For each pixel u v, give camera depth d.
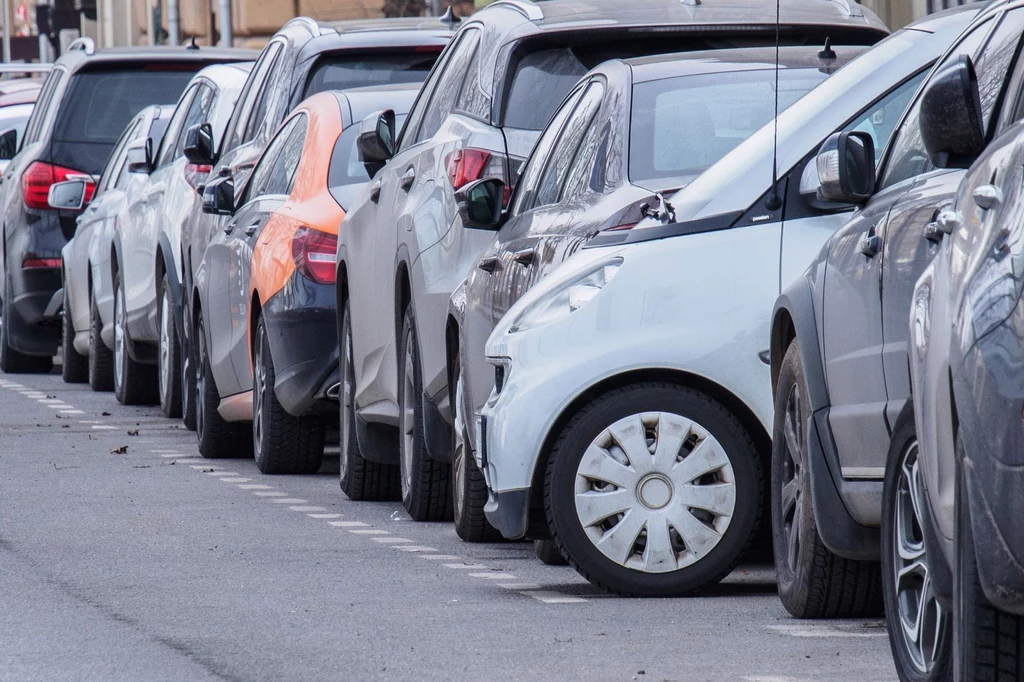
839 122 20.22
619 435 20.22
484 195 24.27
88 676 16.59
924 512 14.21
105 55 54.59
